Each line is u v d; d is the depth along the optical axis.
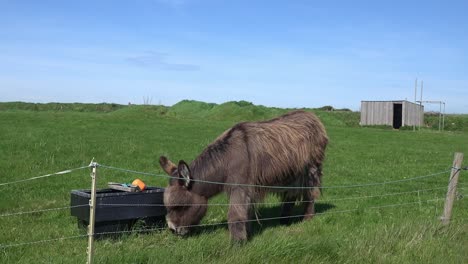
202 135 14.00
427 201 6.31
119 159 8.93
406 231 4.28
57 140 10.73
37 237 4.20
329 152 11.87
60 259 3.50
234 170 4.19
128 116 20.12
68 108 27.42
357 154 11.66
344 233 4.48
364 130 20.72
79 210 4.09
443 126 26.53
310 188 5.11
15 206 5.27
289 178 4.75
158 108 23.69
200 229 4.57
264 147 4.43
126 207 4.15
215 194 4.29
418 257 3.75
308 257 3.53
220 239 4.02
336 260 3.59
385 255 3.70
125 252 3.53
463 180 8.52
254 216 5.00
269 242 3.69
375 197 6.59
